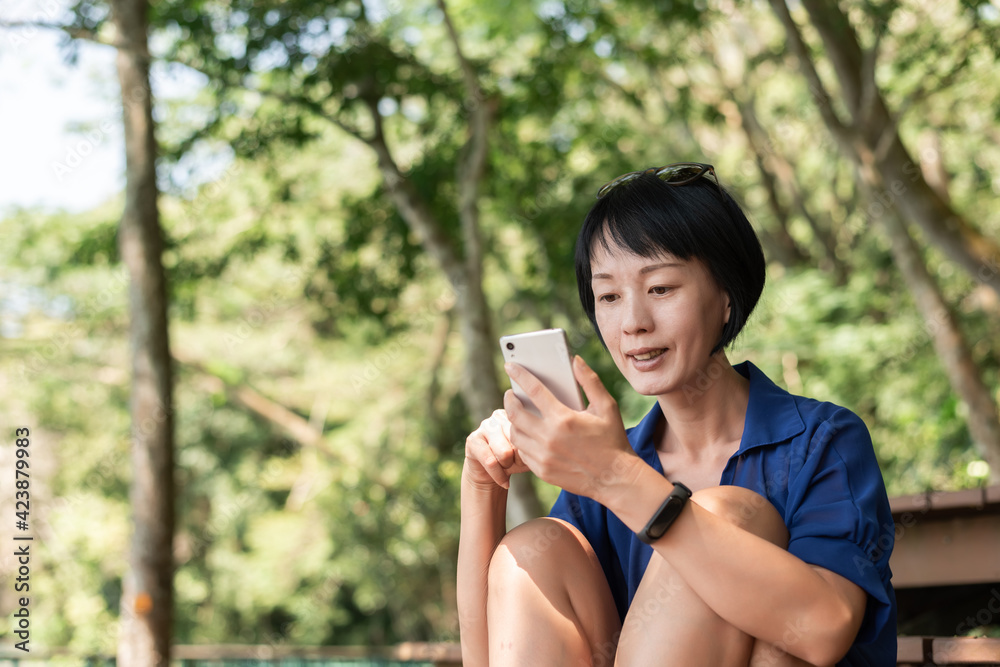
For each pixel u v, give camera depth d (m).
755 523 1.15
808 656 1.05
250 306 15.10
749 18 10.88
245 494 14.74
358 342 14.91
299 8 7.62
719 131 11.15
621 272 1.27
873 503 1.19
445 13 8.02
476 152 8.11
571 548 1.25
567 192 10.30
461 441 14.13
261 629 16.39
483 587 1.35
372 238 9.76
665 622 1.09
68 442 14.91
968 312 10.12
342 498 14.80
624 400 10.18
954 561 2.20
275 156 8.90
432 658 2.86
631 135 11.26
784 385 10.80
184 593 15.67
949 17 7.18
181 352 14.80
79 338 13.41
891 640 1.23
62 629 14.04
